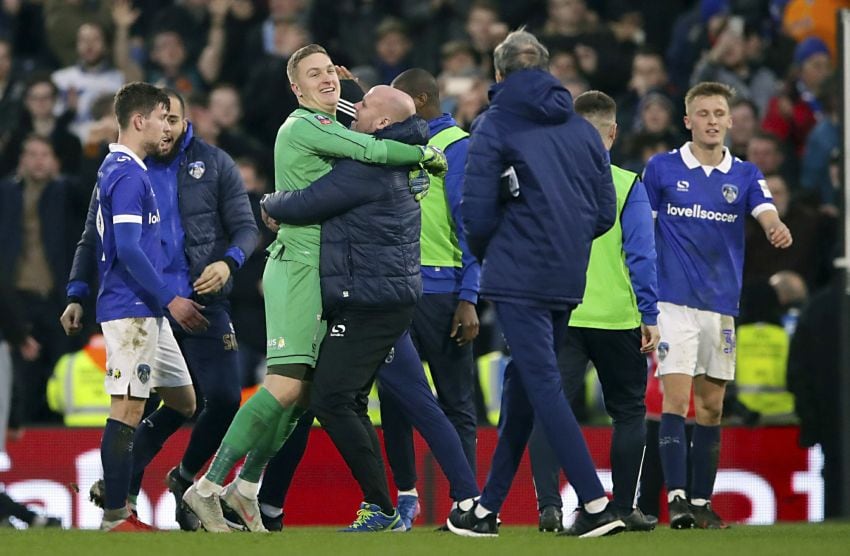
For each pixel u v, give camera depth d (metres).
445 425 23.41
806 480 31.73
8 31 47.97
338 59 45.31
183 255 24.78
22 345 29.89
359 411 23.72
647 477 28.41
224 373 25.03
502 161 21.17
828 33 46.28
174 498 27.98
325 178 22.08
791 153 41.19
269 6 46.06
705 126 25.67
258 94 41.97
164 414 25.11
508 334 21.25
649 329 23.91
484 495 21.95
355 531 23.12
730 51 43.84
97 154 36.88
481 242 21.39
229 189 25.11
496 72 21.84
